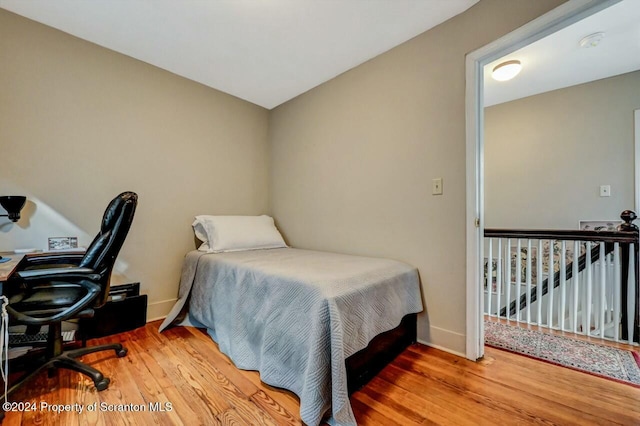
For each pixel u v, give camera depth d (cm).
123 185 223
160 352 181
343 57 226
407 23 186
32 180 185
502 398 134
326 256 224
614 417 121
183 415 123
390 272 175
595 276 208
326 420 121
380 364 161
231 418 121
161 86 243
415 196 200
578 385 145
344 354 126
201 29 192
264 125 326
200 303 217
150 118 237
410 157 203
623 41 217
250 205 312
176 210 253
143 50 217
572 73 270
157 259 241
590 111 288
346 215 247
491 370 160
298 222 293
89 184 207
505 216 340
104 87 213
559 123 305
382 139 220
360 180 236
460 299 178
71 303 143
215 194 280
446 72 184
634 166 266
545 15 143
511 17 156
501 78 259
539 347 188
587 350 183
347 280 148
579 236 206
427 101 193
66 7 172
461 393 138
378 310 154
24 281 140
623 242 190
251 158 312
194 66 239
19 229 181
